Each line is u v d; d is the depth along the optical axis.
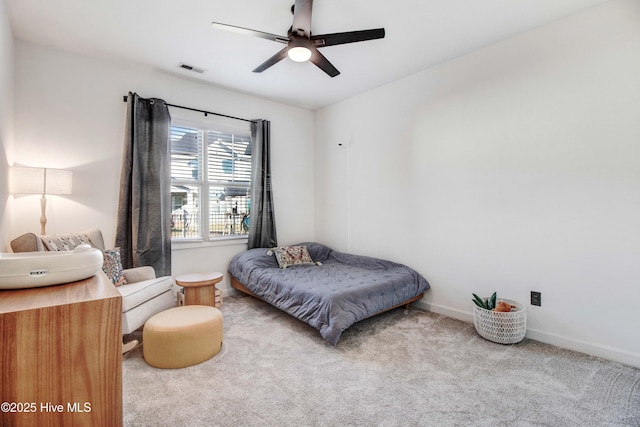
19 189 2.33
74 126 2.85
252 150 3.98
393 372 2.04
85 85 2.91
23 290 0.81
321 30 2.50
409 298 3.07
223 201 3.89
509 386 1.87
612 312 2.17
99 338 0.75
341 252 4.23
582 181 2.28
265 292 3.08
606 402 1.71
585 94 2.26
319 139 4.58
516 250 2.62
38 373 0.69
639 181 2.07
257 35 2.12
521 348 2.37
